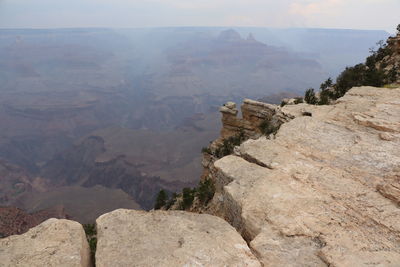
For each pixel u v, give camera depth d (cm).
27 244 914
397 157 1498
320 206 1170
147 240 960
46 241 927
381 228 1053
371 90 2611
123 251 910
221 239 981
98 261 873
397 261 904
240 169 1479
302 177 1372
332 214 1126
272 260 926
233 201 1260
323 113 2314
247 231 1114
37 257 862
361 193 1250
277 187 1292
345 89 4519
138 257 886
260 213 1138
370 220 1093
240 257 907
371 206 1165
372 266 886
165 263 863
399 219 1086
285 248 973
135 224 1040
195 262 870
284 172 1425
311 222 1083
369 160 1499
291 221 1084
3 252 879
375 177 1353
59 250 891
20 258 857
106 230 1008
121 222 1049
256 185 1315
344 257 919
